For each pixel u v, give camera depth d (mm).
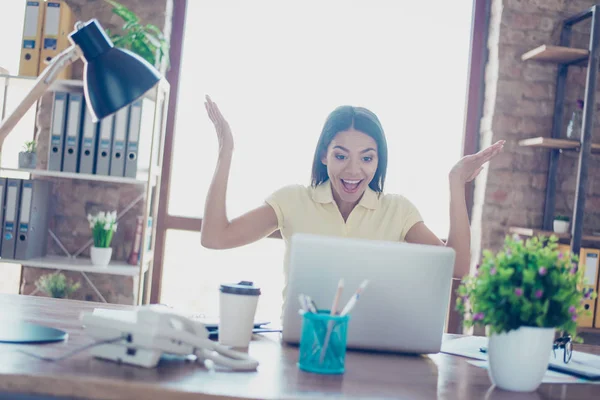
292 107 3062
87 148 2752
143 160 2873
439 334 1351
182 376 1026
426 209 3096
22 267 3025
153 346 1049
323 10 3090
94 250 2789
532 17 3088
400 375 1177
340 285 1162
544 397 1104
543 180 3090
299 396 970
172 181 3193
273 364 1173
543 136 3090
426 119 3117
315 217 1929
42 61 2789
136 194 3047
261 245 3146
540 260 1123
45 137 2988
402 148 3092
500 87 3070
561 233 2852
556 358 1414
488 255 1169
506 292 1104
